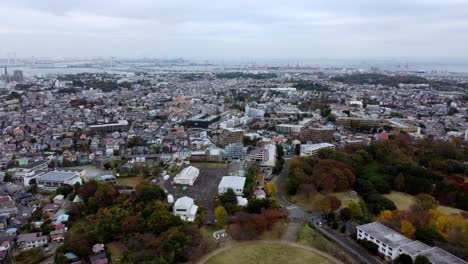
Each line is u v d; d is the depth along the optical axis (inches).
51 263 6643.7
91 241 6973.4
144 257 6289.4
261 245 7106.3
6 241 7180.1
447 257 6156.5
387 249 6574.8
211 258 6619.1
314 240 7308.1
